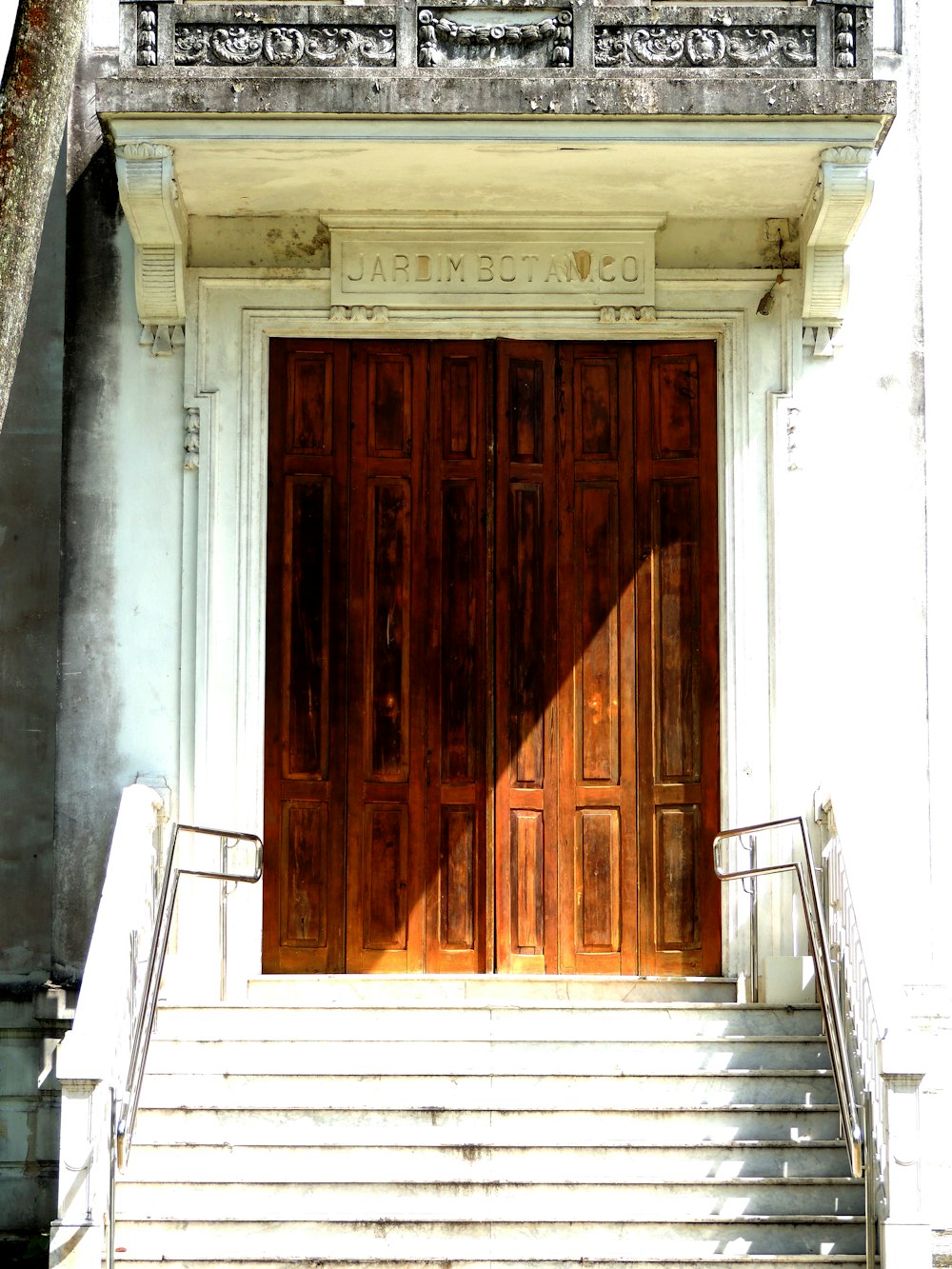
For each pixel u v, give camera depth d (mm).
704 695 11141
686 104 9977
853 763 10844
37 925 11492
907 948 10633
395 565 11328
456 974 10977
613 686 11242
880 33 11398
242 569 11008
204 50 10195
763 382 11117
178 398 11117
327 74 10070
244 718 10914
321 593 11289
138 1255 8617
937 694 11281
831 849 10078
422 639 11281
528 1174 9156
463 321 11195
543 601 11297
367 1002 10367
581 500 11367
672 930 11047
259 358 11188
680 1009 10125
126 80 9953
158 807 10438
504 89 9953
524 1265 8648
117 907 9133
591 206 11016
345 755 11188
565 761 11203
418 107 9938
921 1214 8375
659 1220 8844
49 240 11938
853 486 11039
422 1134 9375
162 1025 10078
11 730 11703
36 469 11898
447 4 10211
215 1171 9180
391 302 11148
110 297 11180
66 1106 8273
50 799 11633
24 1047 10703
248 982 10742
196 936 10648
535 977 10812
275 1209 8984
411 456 11391
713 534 11219
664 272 11141
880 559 11000
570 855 11148
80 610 10984
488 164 10359
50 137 7918
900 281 11188
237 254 11211
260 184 10672
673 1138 9352
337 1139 9281
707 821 11062
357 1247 8797
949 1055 10383
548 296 11148
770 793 10820
